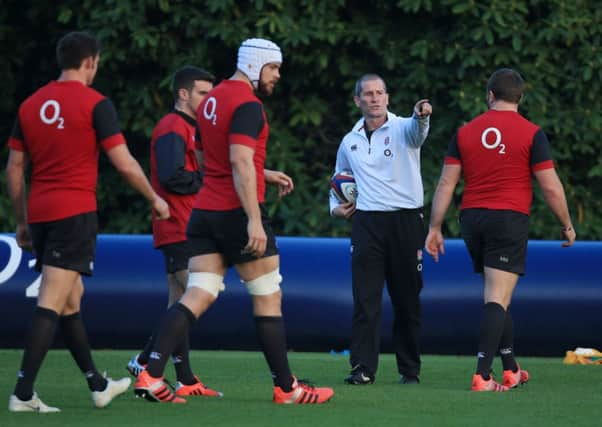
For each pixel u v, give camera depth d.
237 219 19.28
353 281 25.75
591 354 31.45
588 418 18.80
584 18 44.12
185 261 22.80
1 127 50.19
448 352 34.22
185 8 45.03
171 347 19.69
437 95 46.16
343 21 46.38
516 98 23.88
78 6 46.09
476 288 33.69
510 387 24.25
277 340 19.83
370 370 25.28
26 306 33.41
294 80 46.56
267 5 45.25
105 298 33.72
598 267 33.62
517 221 23.39
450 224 44.75
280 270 34.34
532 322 33.41
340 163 26.62
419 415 18.81
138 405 19.55
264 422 17.53
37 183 18.70
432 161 45.69
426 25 46.47
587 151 44.81
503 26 43.72
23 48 48.91
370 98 25.44
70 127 18.42
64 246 18.53
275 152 46.34
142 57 45.25
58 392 22.02
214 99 19.58
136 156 48.56
